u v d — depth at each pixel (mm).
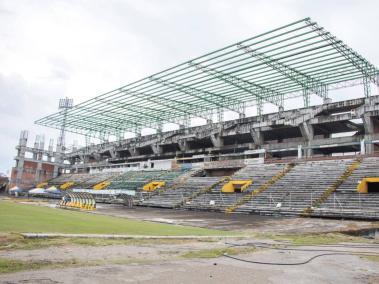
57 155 87750
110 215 28078
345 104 46469
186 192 44281
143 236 13531
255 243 13531
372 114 43312
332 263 9797
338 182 33031
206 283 6953
